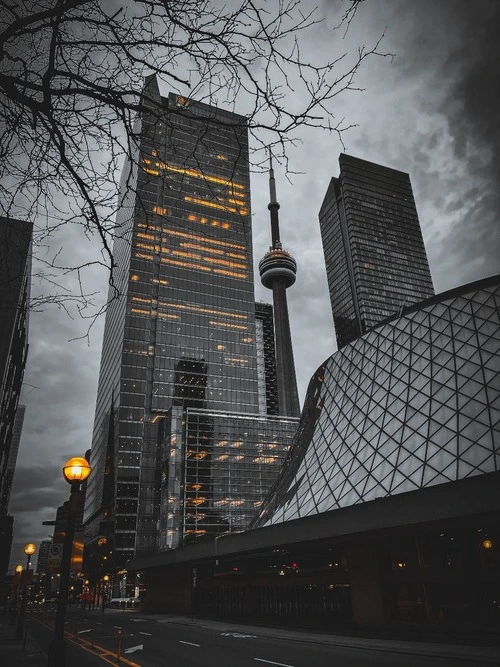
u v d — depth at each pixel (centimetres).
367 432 3897
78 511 1081
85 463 1103
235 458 10788
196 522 9881
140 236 14200
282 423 11644
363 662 1548
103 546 12444
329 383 5153
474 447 2875
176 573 5122
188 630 3072
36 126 355
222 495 10306
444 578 2125
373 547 2491
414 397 3684
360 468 3622
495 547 1992
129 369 13175
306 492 4125
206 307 14462
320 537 2527
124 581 10844
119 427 12631
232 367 14100
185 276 14475
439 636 1973
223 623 3509
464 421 3111
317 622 2878
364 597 2475
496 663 1451
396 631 2242
